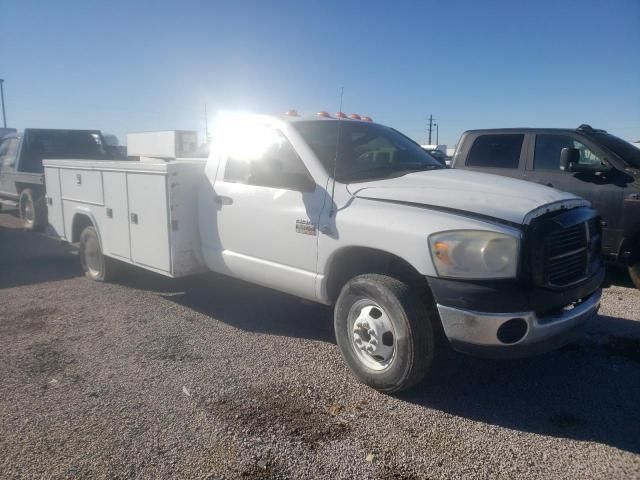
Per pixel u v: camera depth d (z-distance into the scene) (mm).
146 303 6328
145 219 5777
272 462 3219
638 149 7633
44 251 9664
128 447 3377
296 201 4609
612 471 3127
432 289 3674
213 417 3721
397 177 4559
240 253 5164
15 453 3326
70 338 5219
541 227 3617
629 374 4410
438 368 4496
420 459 3246
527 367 4535
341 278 4523
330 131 5035
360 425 3619
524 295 3520
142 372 4445
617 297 6602
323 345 4996
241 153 5246
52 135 11883
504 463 3207
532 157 7754
